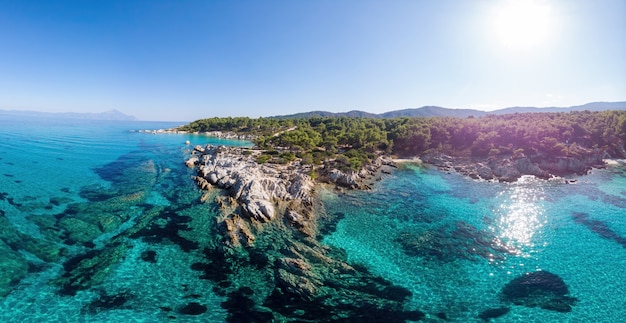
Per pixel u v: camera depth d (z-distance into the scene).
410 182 65.19
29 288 24.52
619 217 45.41
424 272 30.14
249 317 22.69
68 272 27.06
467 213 46.69
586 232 40.06
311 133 112.62
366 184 61.41
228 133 156.62
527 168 75.19
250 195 43.31
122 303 23.52
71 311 22.38
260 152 80.00
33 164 68.25
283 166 65.06
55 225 35.88
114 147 105.81
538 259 33.16
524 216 45.78
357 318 23.23
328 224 40.44
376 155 86.56
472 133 95.75
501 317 24.03
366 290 26.80
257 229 36.72
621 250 35.25
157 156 86.94
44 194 46.78
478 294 26.95
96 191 49.97
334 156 80.56
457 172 76.81
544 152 79.94
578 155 79.69
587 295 27.03
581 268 31.42
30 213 38.69
